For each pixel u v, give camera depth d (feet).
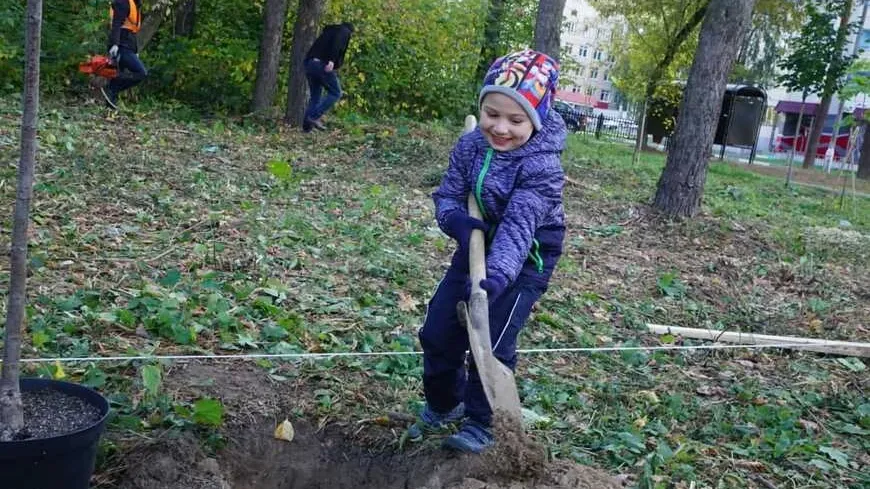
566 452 11.99
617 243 28.02
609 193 37.01
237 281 17.67
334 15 55.52
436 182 33.83
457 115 64.03
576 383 14.89
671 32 83.05
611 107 212.23
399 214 26.94
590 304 20.22
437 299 11.21
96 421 8.99
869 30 88.02
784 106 119.75
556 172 10.56
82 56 44.80
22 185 8.39
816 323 20.81
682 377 16.10
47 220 20.26
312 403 12.66
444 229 10.80
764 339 18.86
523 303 10.99
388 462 11.76
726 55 32.01
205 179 27.45
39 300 14.90
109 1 45.01
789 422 13.91
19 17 44.47
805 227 35.76
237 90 51.21
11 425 8.55
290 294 17.35
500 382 10.25
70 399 9.48
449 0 64.34
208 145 34.73
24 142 8.35
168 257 18.80
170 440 10.80
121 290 16.16
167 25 51.88
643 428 13.30
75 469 8.66
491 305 10.93
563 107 113.39
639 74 87.61
